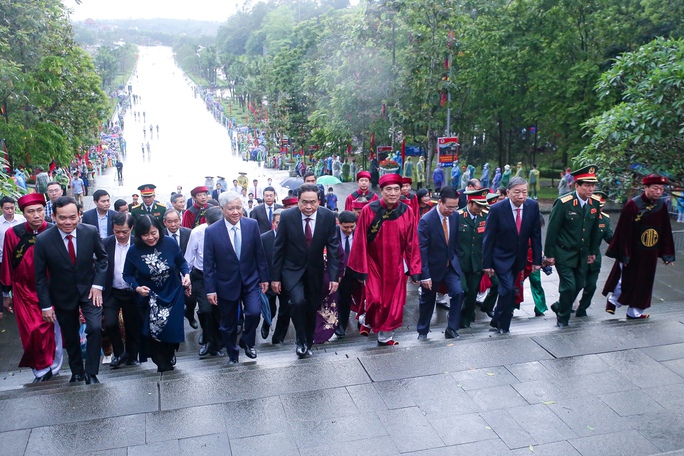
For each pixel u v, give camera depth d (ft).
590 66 85.25
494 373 19.71
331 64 97.35
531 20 92.43
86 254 21.30
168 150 202.90
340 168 111.55
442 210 24.97
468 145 124.47
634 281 26.37
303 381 19.24
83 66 117.08
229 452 15.52
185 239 28.63
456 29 78.89
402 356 20.99
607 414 17.24
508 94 97.40
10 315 33.78
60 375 24.18
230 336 22.81
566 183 82.23
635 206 25.91
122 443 15.93
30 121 73.77
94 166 144.77
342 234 28.17
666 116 37.65
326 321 25.84
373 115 84.79
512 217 24.94
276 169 158.61
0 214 29.81
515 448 15.64
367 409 17.53
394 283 23.49
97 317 21.38
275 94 166.61
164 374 21.15
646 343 22.00
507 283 24.97
